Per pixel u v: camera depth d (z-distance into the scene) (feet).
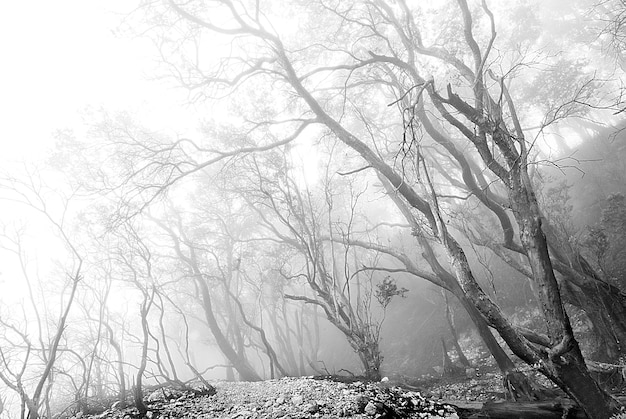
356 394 31.35
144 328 31.68
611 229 62.75
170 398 32.96
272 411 28.25
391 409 28.99
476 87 33.24
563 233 53.67
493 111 34.53
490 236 58.70
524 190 29.30
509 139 32.32
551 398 34.27
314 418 26.32
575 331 57.36
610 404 24.13
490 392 43.80
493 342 44.88
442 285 51.60
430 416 29.07
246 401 32.07
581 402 24.63
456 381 54.54
